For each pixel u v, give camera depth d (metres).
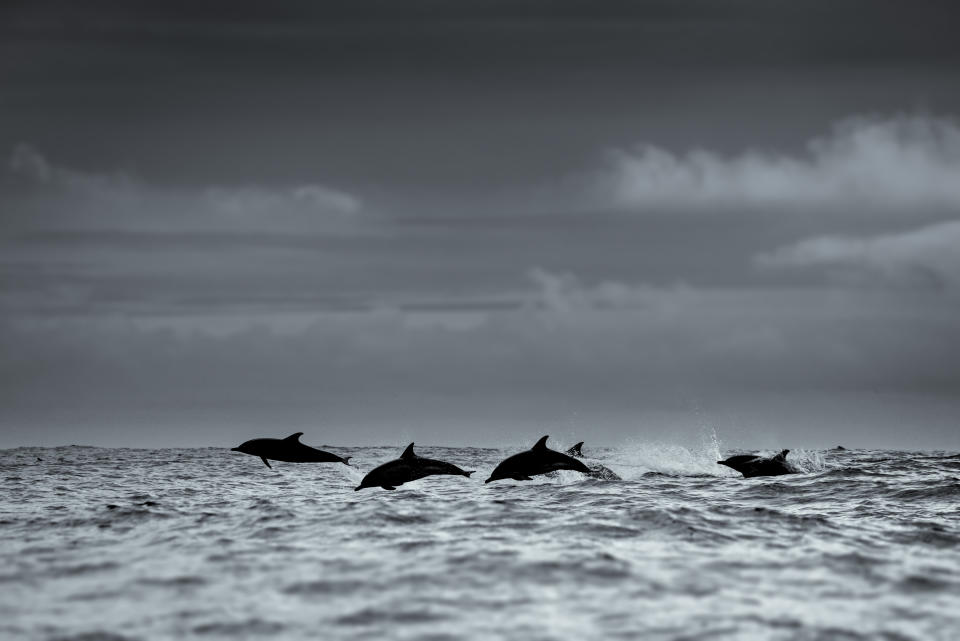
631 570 49.44
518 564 50.72
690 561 51.78
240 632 38.75
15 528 66.81
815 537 60.16
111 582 47.53
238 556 53.84
